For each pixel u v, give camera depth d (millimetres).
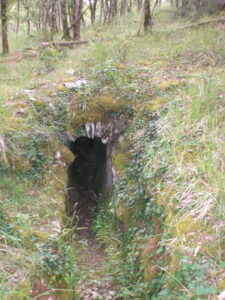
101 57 7957
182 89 5453
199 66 6934
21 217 3580
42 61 9086
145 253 3637
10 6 16531
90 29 17953
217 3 13602
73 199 5562
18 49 12445
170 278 2869
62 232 4004
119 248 4512
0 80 7637
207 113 4457
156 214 3785
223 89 4883
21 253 3279
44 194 4430
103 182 6156
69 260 3697
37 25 18016
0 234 3410
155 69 6996
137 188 4566
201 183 3498
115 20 17078
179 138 4180
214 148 3840
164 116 4883
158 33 10586
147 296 3217
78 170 6691
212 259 2768
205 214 3141
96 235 5023
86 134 5754
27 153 4730
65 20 13727
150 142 4715
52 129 5305
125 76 6379
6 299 2754
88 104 5770
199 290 2502
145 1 11609
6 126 4730
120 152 5457
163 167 4051
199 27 10688
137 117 5430
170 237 3227
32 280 3139
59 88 6227
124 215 4660
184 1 16516
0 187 4234
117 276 4043
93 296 3770
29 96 5902
